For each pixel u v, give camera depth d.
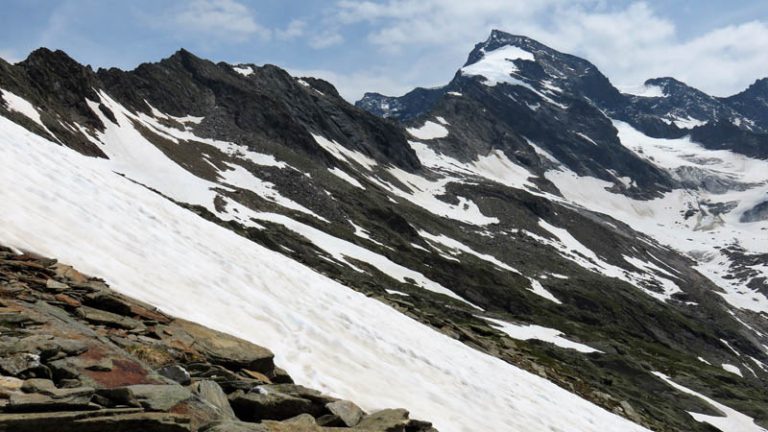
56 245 16.23
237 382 12.45
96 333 11.63
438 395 20.31
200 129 183.75
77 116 129.25
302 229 129.62
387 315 28.55
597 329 155.50
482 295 145.62
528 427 22.06
